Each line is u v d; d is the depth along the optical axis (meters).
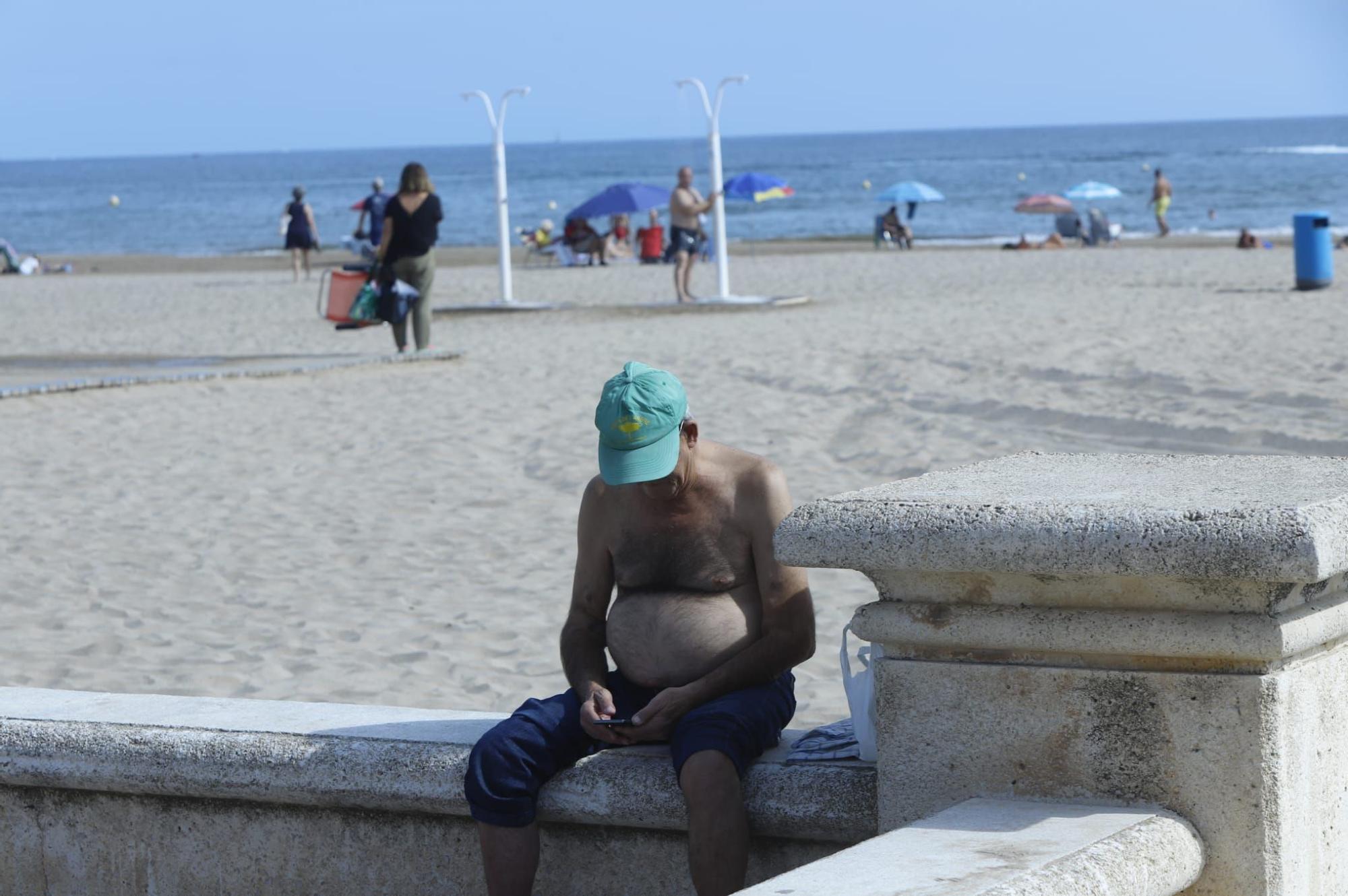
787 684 4.32
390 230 18.77
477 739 4.23
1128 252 38.81
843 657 3.97
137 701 4.79
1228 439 11.91
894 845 3.19
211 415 15.29
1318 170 123.38
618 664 4.36
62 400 16.16
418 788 4.18
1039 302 24.23
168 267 50.47
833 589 8.34
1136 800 3.32
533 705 4.19
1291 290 24.44
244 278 40.66
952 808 3.41
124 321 27.91
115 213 114.50
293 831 4.43
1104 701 3.33
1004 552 3.21
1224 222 67.12
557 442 13.27
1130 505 3.17
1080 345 17.55
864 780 3.85
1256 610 3.13
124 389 16.83
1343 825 3.47
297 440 13.84
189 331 25.45
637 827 4.10
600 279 36.41
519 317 26.53
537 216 92.00
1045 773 3.41
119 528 10.54
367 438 13.84
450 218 91.69
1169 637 3.19
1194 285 26.38
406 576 9.10
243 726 4.45
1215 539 3.00
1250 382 14.20
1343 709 3.43
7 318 29.25
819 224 74.50
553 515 10.59
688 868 4.07
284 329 25.38
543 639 7.70
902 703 3.57
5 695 4.93
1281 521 2.96
